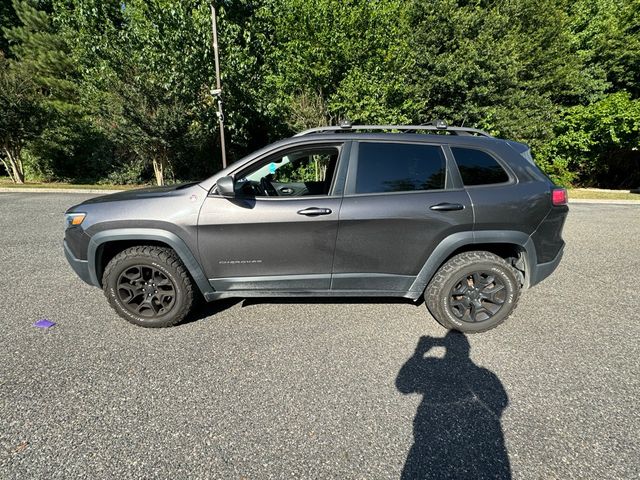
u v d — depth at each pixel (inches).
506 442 67.9
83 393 80.7
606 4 558.6
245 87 443.5
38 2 577.6
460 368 91.3
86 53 416.2
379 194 104.0
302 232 103.2
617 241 214.8
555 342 103.2
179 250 103.4
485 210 104.0
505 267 106.9
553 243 110.0
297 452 65.8
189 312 112.0
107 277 107.9
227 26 408.8
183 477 60.4
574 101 552.4
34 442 67.3
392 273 108.3
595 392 81.5
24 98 482.0
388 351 99.0
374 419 73.9
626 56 521.7
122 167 569.3
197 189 104.9
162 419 73.5
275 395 80.9
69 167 589.6
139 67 406.9
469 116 440.1
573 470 61.7
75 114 558.3
